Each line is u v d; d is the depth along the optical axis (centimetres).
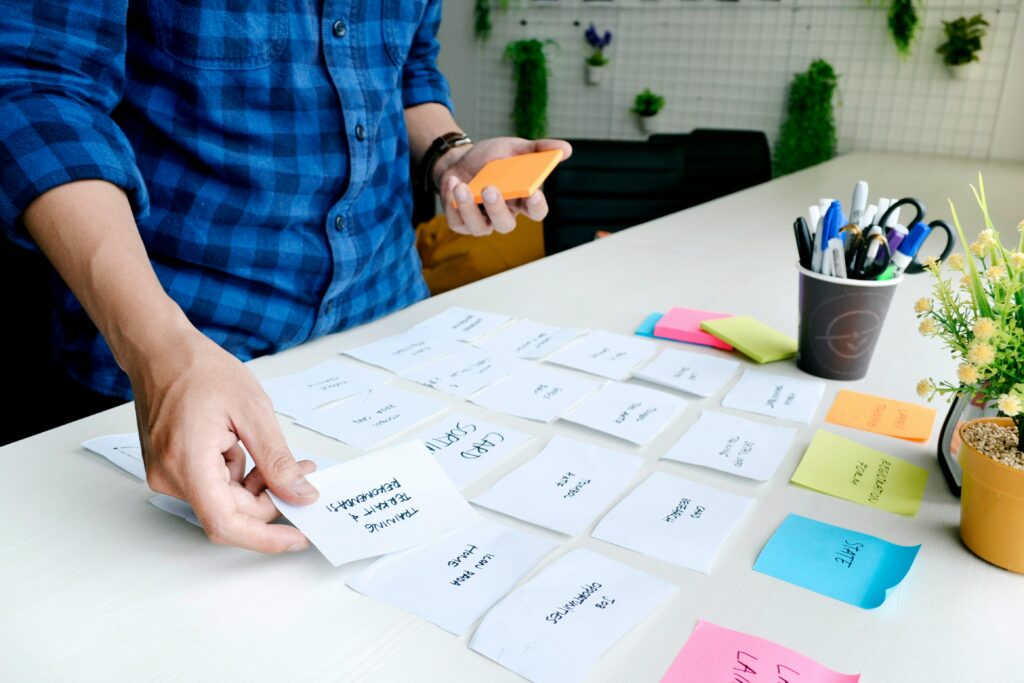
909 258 76
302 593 48
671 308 102
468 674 42
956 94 303
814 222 82
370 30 87
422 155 110
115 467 62
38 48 62
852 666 43
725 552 52
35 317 175
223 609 47
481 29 403
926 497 60
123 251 56
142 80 78
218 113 78
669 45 364
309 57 82
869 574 50
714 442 67
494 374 81
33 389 135
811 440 68
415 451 61
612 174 219
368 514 54
